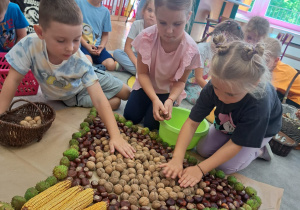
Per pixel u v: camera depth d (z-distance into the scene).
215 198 1.12
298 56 3.65
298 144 1.83
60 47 1.15
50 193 0.92
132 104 1.61
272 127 1.31
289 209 1.26
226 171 1.36
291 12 3.93
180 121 1.66
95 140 1.33
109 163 1.18
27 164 1.12
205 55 1.90
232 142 1.16
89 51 2.35
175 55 1.46
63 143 1.30
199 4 2.60
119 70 2.48
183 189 1.12
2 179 1.02
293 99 2.33
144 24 2.20
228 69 0.93
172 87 1.60
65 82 1.46
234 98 1.03
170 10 1.18
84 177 1.08
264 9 4.07
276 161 1.65
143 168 1.21
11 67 1.29
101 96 1.38
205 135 1.46
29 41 1.29
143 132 1.47
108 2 5.03
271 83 1.22
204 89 1.24
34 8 2.16
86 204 0.95
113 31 4.14
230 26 1.69
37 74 1.42
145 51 1.44
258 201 1.18
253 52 0.94
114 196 1.04
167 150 1.38
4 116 1.24
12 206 0.87
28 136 1.18
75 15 1.10
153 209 1.05
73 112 1.60
